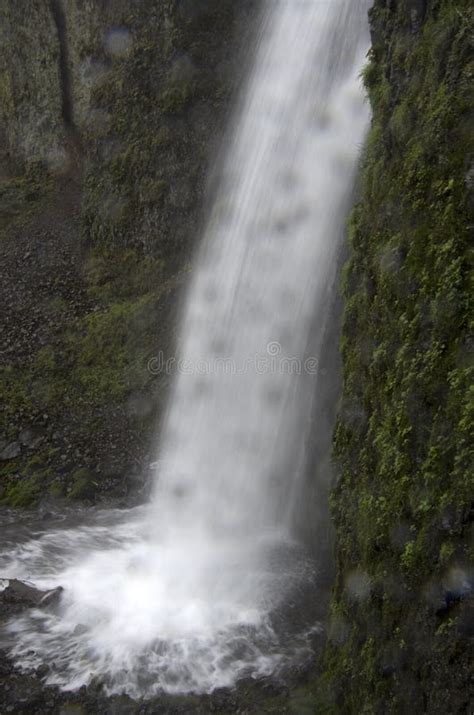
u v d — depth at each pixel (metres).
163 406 14.59
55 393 15.18
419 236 6.66
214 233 15.47
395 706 6.14
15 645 8.96
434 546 5.86
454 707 5.41
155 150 17.53
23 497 13.06
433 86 6.82
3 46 21.56
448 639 5.56
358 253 8.02
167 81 17.55
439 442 5.95
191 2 17.16
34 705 7.99
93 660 8.70
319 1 12.96
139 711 7.89
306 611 9.56
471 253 6.00
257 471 12.09
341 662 7.33
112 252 18.12
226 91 16.67
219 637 9.14
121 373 15.46
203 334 14.53
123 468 13.71
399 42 7.59
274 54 14.57
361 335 7.77
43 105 21.05
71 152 20.83
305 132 12.47
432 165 6.62
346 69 11.57
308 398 10.92
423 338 6.42
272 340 12.27
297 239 12.04
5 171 22.22
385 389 6.93
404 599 6.20
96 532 12.02
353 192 9.82
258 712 7.80
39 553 11.32
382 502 6.69
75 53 20.02
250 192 14.19
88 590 10.19
